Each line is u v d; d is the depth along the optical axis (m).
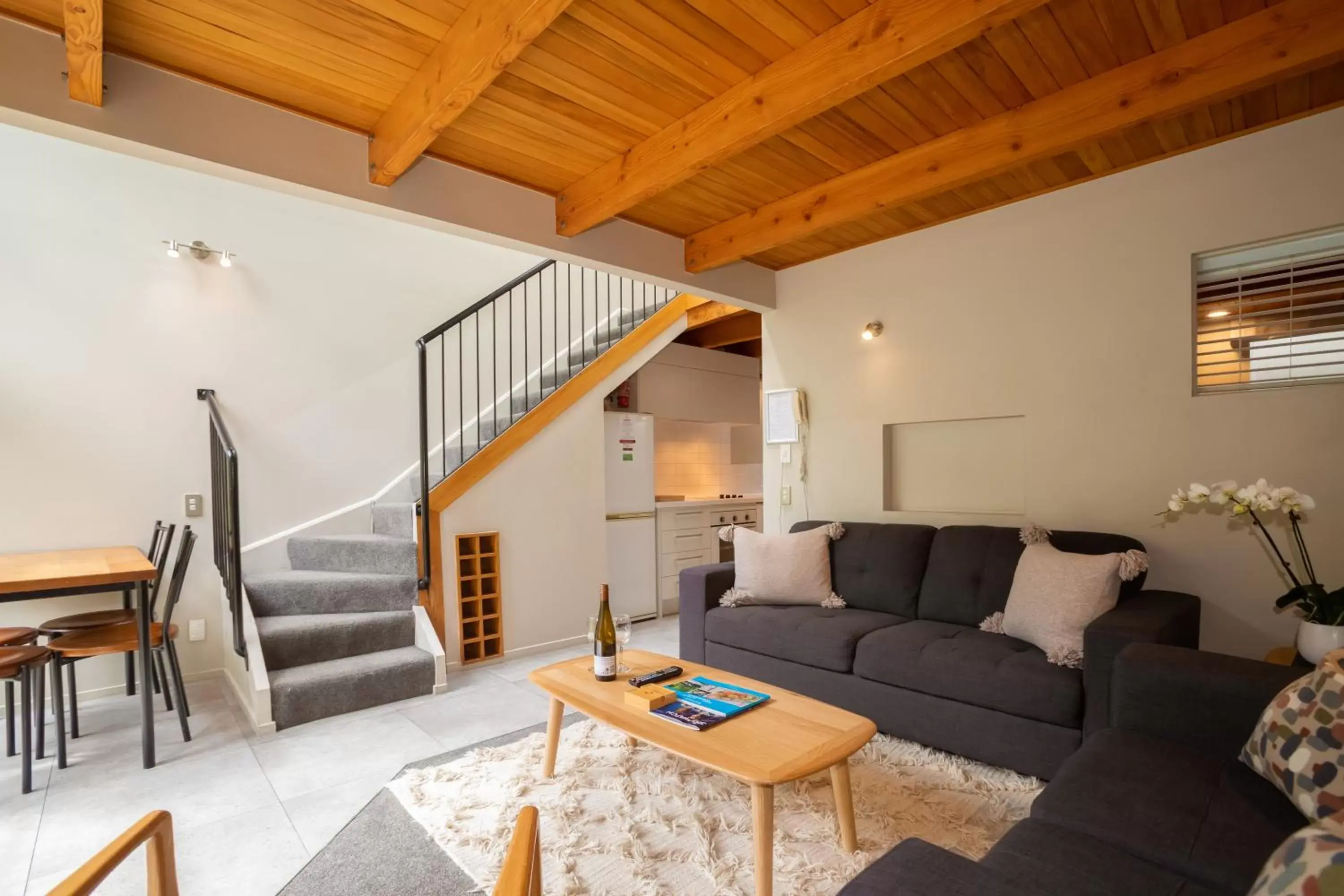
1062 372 3.11
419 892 1.84
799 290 4.19
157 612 3.63
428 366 4.86
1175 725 1.69
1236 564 2.66
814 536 3.52
